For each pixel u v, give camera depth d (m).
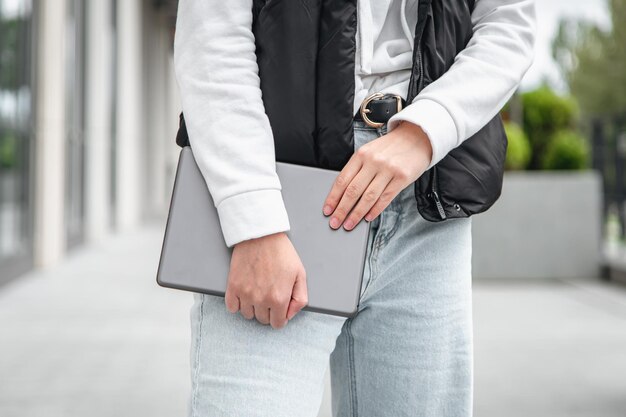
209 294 0.97
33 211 7.23
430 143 0.98
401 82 1.06
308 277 0.97
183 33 1.00
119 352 3.89
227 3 0.99
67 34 8.65
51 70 7.42
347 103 1.00
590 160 7.68
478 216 6.72
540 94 7.22
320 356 1.01
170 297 5.70
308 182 0.99
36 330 4.44
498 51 1.06
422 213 1.04
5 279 6.19
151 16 18.20
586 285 6.45
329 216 0.99
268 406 0.96
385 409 1.14
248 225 0.92
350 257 0.98
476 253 6.72
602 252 7.16
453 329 1.10
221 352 0.98
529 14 1.14
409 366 1.10
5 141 6.27
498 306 5.41
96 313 4.99
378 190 0.97
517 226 6.72
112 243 10.60
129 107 13.46
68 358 3.77
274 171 0.96
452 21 1.07
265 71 1.01
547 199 6.73
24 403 3.04
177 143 1.07
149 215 17.53
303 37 1.00
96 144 10.41
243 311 0.95
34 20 7.14
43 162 7.40
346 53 1.00
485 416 2.91
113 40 12.62
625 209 7.03
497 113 1.07
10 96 6.42
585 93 21.64
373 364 1.13
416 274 1.08
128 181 13.58
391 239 1.08
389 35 1.07
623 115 7.09
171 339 4.20
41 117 7.39
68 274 7.05
